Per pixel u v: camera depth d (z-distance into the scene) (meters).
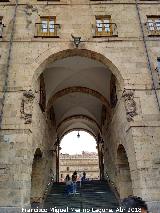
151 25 18.78
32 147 15.42
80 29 18.03
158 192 13.42
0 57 16.67
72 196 20.41
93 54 17.48
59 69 21.58
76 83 24.03
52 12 18.78
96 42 17.52
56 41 17.39
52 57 17.22
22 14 18.52
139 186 13.77
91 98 27.92
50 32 18.05
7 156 13.87
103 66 21.33
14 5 18.92
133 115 15.24
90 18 18.59
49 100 23.23
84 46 17.28
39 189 18.33
